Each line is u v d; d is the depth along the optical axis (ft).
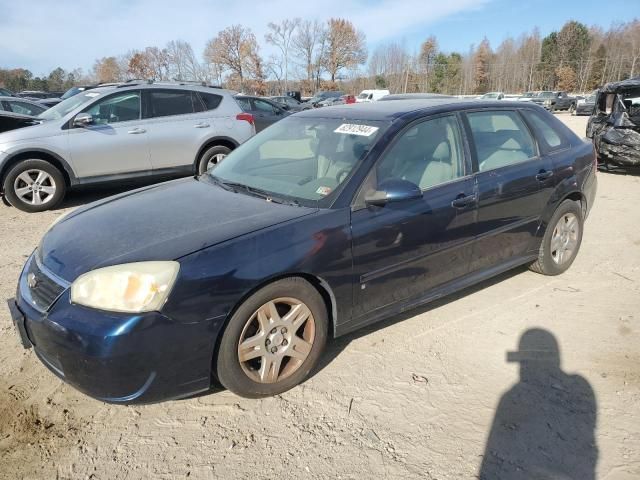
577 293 13.65
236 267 8.20
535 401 9.18
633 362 10.39
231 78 195.72
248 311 8.46
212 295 7.99
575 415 8.80
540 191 13.19
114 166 23.68
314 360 9.61
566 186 13.91
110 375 7.57
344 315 9.82
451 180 11.35
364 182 9.91
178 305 7.75
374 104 12.89
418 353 10.74
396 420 8.70
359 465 7.72
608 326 11.87
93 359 7.49
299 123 12.73
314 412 8.91
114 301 7.64
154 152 24.54
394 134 10.68
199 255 8.05
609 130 32.01
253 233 8.61
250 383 8.81
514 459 7.81
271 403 9.15
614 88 33.04
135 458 7.89
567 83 250.57
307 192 10.16
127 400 7.83
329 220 9.30
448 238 11.14
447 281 11.62
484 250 12.17
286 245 8.72
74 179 22.97
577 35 255.91
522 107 13.78
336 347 10.94
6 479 7.47
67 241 9.25
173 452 8.02
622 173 32.76
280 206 9.79
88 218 10.25
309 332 9.41
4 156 21.45
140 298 7.61
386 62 232.94
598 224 20.26
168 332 7.73
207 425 8.61
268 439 8.27
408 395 9.36
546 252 14.07
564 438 8.25
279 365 9.12
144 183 27.43
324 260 9.12
